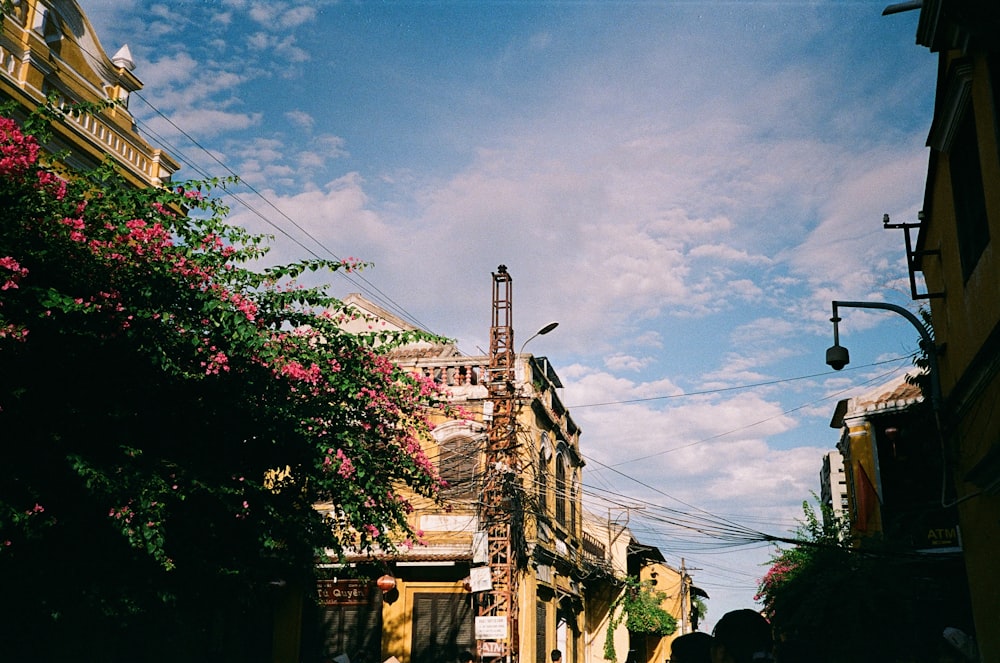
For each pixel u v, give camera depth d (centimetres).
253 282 1103
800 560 1942
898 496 2128
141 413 1042
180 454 1089
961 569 1861
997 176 747
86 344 928
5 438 905
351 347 1247
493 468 2038
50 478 930
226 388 1085
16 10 1387
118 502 916
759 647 305
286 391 1169
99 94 1571
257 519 1184
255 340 1046
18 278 836
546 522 2466
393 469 1380
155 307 978
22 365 908
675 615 4691
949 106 888
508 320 2142
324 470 1210
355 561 2098
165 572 1052
